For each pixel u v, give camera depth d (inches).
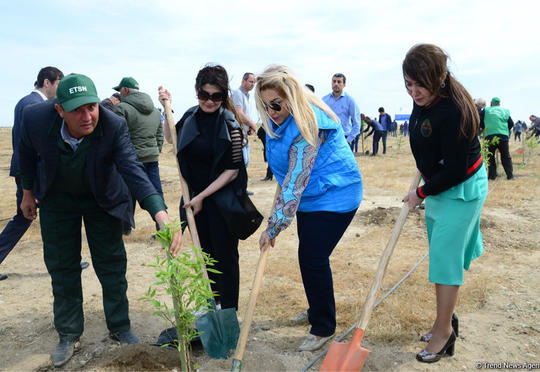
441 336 104.0
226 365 103.4
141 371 100.9
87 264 180.4
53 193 105.9
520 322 123.0
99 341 119.0
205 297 84.7
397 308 131.1
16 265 185.5
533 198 287.9
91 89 93.1
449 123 92.1
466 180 98.0
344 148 108.9
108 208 107.8
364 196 312.3
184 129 116.6
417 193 100.3
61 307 111.0
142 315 135.4
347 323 123.6
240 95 260.7
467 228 99.0
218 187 112.8
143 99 205.9
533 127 673.0
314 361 104.4
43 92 166.7
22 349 115.9
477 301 137.9
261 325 126.0
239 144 115.3
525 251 187.0
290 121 100.8
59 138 98.5
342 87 291.7
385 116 671.8
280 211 99.0
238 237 115.3
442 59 89.8
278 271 168.9
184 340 83.7
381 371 101.3
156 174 219.6
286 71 96.7
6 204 314.0
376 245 199.2
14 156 158.7
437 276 101.5
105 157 102.3
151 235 220.7
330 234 107.7
